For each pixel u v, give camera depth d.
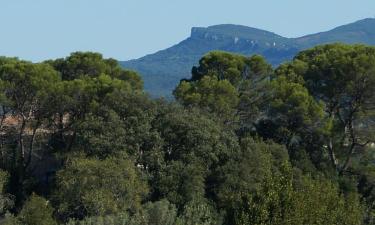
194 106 167.62
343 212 110.56
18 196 161.88
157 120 155.00
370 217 143.50
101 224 115.44
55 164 175.00
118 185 131.00
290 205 104.75
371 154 180.75
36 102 171.75
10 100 168.75
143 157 147.88
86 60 194.12
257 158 149.75
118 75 197.50
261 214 104.69
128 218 119.56
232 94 175.62
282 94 178.00
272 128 178.38
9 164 170.38
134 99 156.25
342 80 179.38
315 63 186.38
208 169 150.38
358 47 190.50
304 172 159.12
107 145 145.62
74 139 166.38
